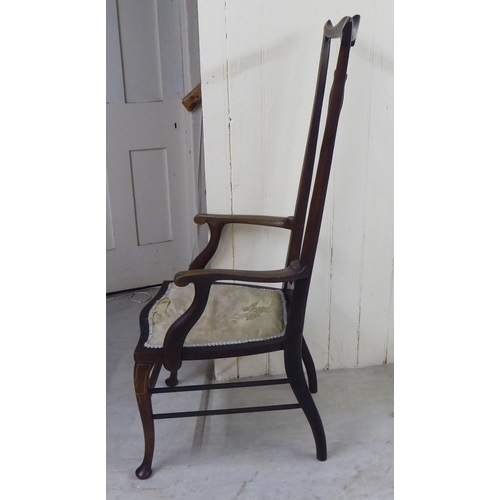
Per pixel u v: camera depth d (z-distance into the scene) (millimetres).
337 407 1584
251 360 1727
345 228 1632
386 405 1592
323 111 1505
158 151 2336
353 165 1567
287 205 1578
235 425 1519
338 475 1320
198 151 2266
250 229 1580
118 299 2400
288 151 1521
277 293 1456
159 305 1381
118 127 2227
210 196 1543
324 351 1769
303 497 1252
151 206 2395
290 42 1423
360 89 1493
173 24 2203
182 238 2502
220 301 1393
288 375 1278
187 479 1316
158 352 1191
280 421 1533
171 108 2299
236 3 1371
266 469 1347
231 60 1417
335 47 1449
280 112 1480
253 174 1533
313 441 1447
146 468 1314
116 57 2150
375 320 1754
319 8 1404
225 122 1473
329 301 1709
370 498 1244
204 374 1785
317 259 1657
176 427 1515
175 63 2256
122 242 2393
